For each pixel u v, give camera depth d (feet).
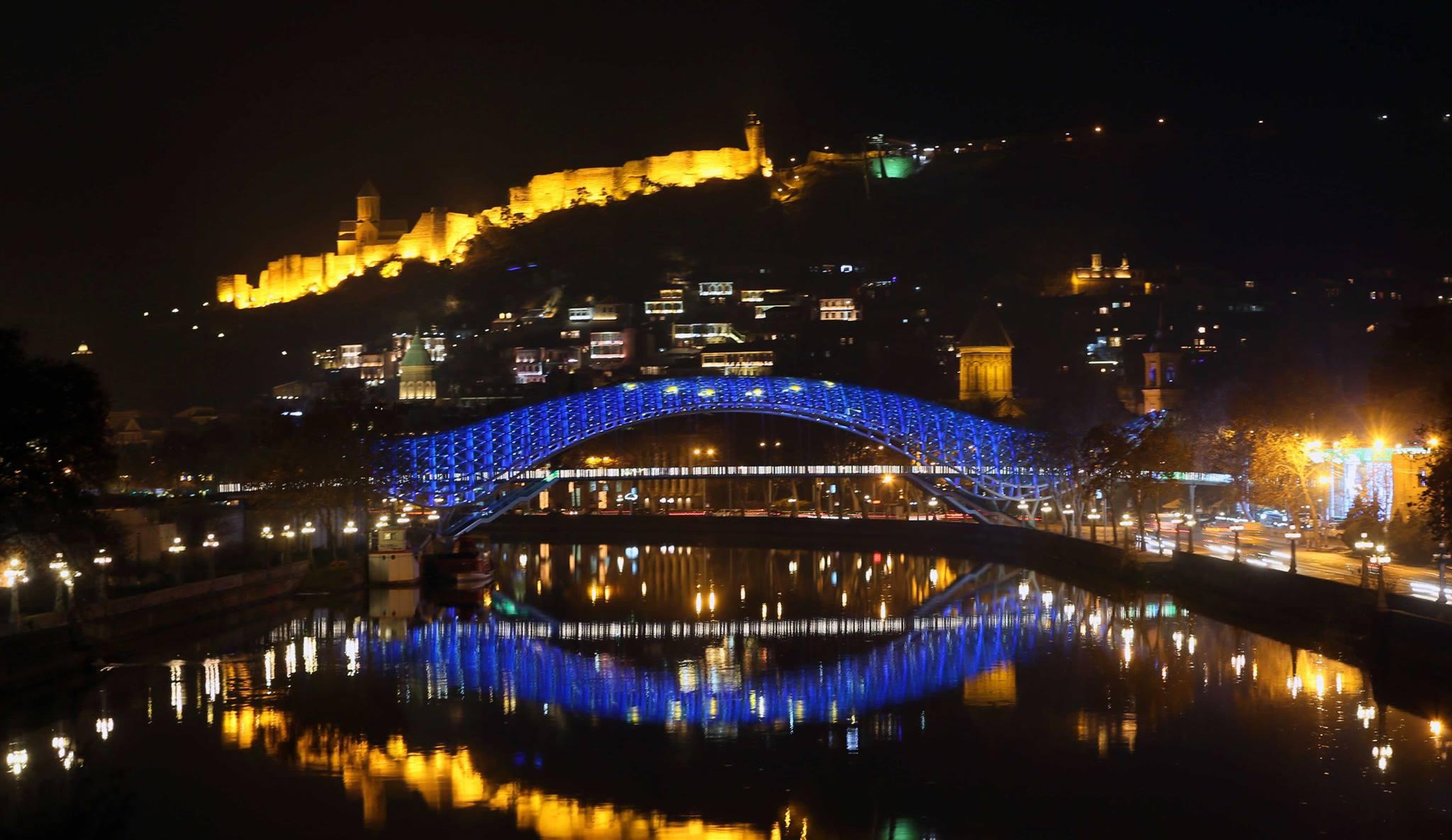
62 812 237.86
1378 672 316.19
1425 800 234.38
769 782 254.47
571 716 307.78
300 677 352.08
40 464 321.32
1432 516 305.53
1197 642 379.14
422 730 294.66
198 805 241.96
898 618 462.60
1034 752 270.05
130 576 437.99
